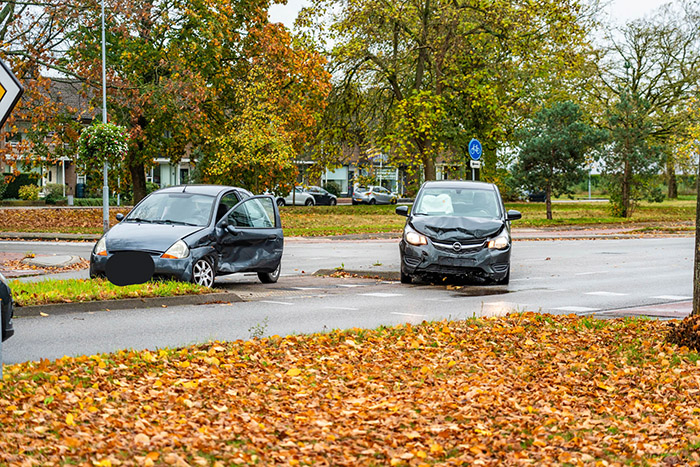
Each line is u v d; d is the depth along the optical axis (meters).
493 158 49.31
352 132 47.66
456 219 17.16
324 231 36.78
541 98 50.19
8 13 36.50
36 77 36.16
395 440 5.85
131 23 40.25
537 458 5.62
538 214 55.31
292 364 8.62
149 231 15.00
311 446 5.70
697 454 5.80
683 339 9.59
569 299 14.87
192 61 43.38
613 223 45.22
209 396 7.12
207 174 45.78
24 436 5.59
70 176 74.94
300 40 45.28
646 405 7.19
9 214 40.59
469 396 7.30
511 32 43.00
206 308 13.25
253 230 16.62
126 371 7.95
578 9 42.28
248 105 43.09
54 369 7.88
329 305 13.87
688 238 34.78
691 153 48.19
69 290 13.38
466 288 16.62
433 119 43.38
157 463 5.19
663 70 55.94
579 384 7.96
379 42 43.16
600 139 45.16
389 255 24.89
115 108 40.81
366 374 8.27
